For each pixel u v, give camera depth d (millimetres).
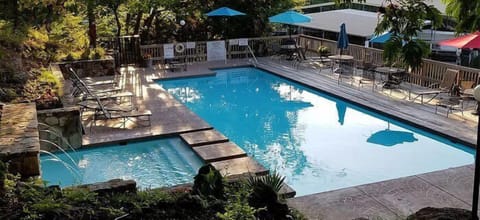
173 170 8289
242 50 18953
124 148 9320
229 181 5406
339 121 11539
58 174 8102
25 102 9367
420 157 9047
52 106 9609
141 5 18172
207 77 16266
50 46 15312
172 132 9742
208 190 5051
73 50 15820
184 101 13523
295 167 8711
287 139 10352
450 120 10445
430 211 4539
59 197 4797
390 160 8953
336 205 6121
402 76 13281
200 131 9906
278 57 18844
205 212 4660
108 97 11469
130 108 10672
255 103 13328
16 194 4688
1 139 6520
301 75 15641
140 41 19203
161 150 9242
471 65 14547
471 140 9109
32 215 4215
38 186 4977
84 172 8203
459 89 11281
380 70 12984
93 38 17391
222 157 8438
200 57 18219
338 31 16359
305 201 6246
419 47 3018
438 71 12766
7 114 7957
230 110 12680
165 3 18500
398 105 11812
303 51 18141
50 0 12836
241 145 10047
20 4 12211
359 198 6340
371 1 15375
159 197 4852
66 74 14734
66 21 15656
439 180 6969
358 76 15164
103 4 17594
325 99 13508
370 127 10984
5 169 4945
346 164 8812
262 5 20125
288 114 12242
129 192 5172
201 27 20781
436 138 9844
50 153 8492
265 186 4980
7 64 11422
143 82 14797
